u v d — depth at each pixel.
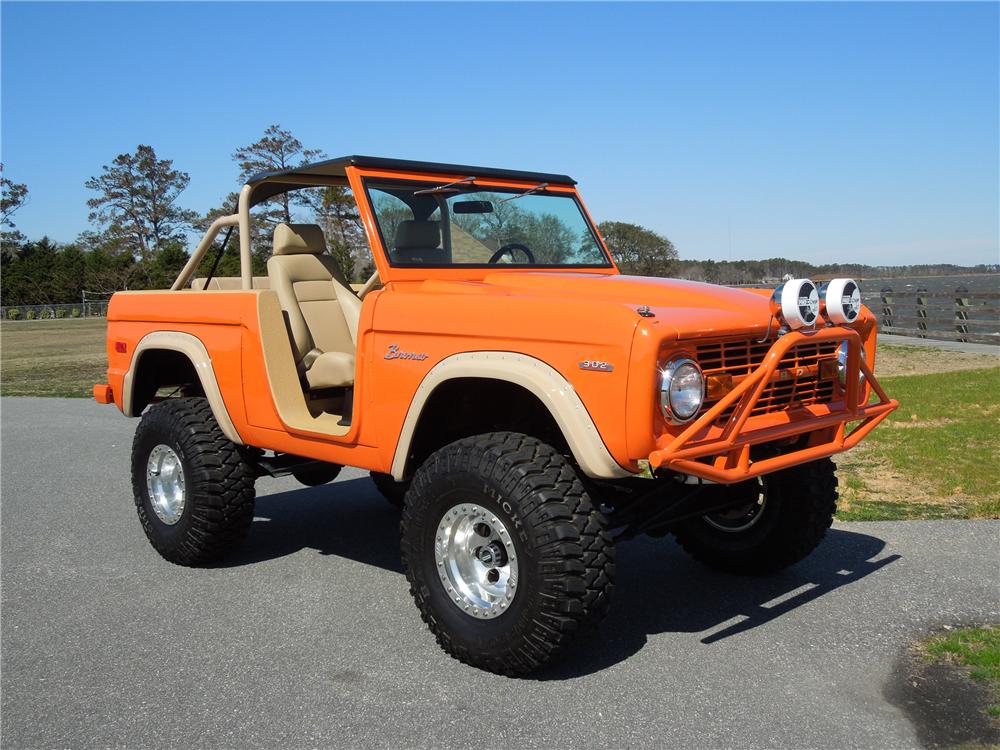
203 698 3.45
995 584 4.52
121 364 5.68
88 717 3.32
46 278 71.75
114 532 5.91
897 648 3.79
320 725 3.22
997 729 3.10
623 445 3.25
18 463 8.35
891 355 17.03
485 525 3.63
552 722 3.21
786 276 4.34
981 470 6.88
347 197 5.49
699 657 3.76
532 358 3.50
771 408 3.80
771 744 3.03
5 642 4.04
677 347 3.31
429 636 4.05
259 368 4.71
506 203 5.03
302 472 5.57
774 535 4.61
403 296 4.02
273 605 4.48
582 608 3.36
